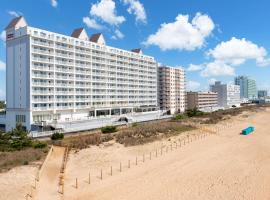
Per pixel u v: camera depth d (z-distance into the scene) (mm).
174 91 178500
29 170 36688
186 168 41500
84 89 106438
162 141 59969
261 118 124250
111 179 35812
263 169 41531
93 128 90000
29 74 85062
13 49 90938
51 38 91500
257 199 29953
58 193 30469
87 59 107125
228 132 79500
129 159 45500
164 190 32438
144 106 146250
